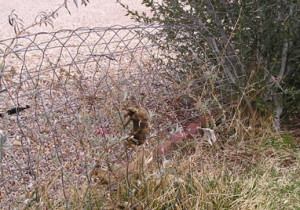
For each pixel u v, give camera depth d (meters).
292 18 3.79
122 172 2.67
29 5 11.31
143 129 2.46
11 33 8.35
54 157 2.62
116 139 2.41
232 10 3.85
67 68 5.32
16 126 3.41
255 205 3.04
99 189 2.71
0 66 2.22
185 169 3.15
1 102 3.92
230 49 3.98
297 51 4.02
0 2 11.59
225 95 4.03
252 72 3.71
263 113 4.18
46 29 8.80
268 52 3.95
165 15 4.03
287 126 4.31
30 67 5.57
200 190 2.92
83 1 2.84
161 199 2.80
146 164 2.78
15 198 2.59
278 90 4.11
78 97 2.69
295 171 3.54
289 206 3.06
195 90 3.85
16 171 2.87
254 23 3.95
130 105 2.82
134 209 2.62
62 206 2.58
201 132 3.71
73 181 2.60
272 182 3.32
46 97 3.50
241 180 3.25
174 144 3.44
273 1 3.86
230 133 3.82
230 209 2.94
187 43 3.83
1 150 2.04
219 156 3.58
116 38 7.54
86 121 2.56
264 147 3.77
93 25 9.12
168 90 3.43
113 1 11.41
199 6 3.73
